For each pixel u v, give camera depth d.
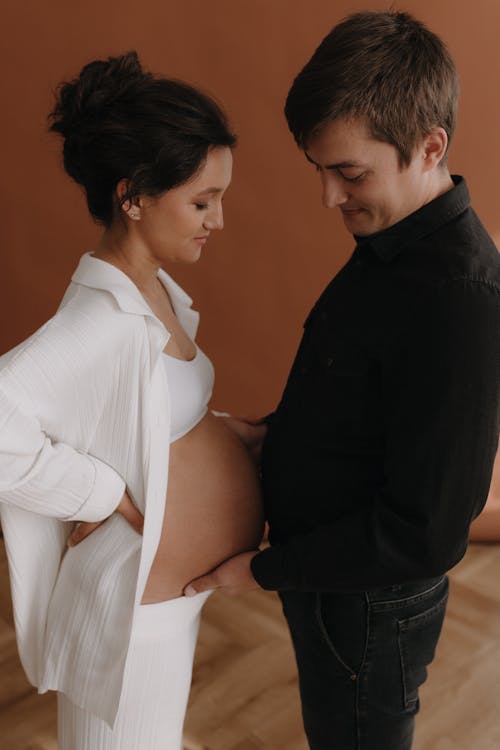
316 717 1.49
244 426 1.68
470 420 1.09
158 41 2.49
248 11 2.42
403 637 1.37
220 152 1.18
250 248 2.72
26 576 1.36
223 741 2.10
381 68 1.07
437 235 1.15
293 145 2.55
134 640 1.33
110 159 1.13
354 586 1.25
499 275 1.11
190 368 1.36
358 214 1.21
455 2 2.31
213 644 2.46
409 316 1.13
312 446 1.33
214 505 1.38
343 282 1.28
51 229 2.79
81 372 1.17
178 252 1.25
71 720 1.40
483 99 2.42
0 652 2.43
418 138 1.11
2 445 1.11
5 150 2.70
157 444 1.23
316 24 2.40
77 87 1.15
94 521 1.29
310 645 1.43
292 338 2.82
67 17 2.50
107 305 1.19
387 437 1.18
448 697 2.23
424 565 1.18
